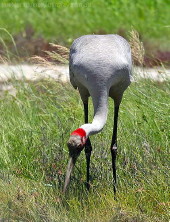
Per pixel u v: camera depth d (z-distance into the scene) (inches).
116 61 405.4
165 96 529.7
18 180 424.2
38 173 446.0
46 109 536.1
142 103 511.8
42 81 598.5
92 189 421.4
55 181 430.0
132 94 522.6
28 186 419.8
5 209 379.6
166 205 394.0
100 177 437.1
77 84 428.8
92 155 458.6
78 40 434.6
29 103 546.9
